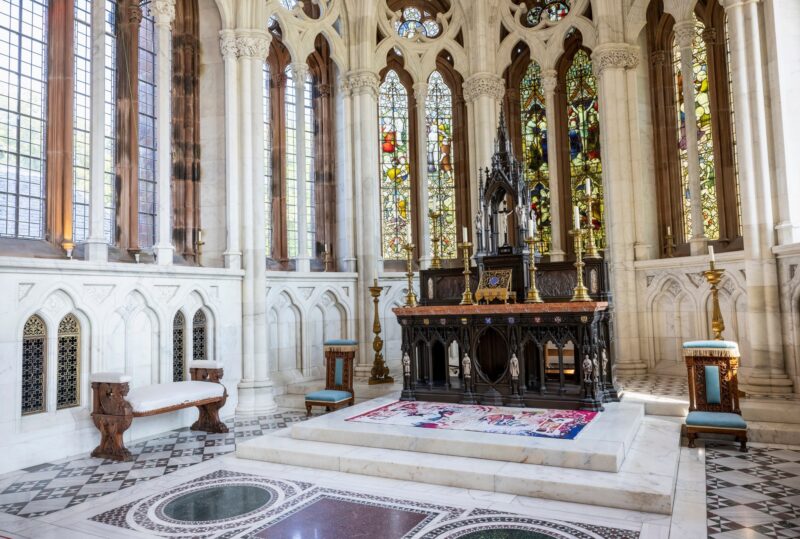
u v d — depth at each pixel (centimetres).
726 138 1360
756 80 1070
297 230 1490
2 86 969
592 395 945
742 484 695
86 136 1120
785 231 1034
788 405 936
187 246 1271
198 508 655
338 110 1554
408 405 1034
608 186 1374
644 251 1362
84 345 942
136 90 1196
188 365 1107
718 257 1198
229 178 1240
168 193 1125
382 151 1666
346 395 1117
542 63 1510
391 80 1694
